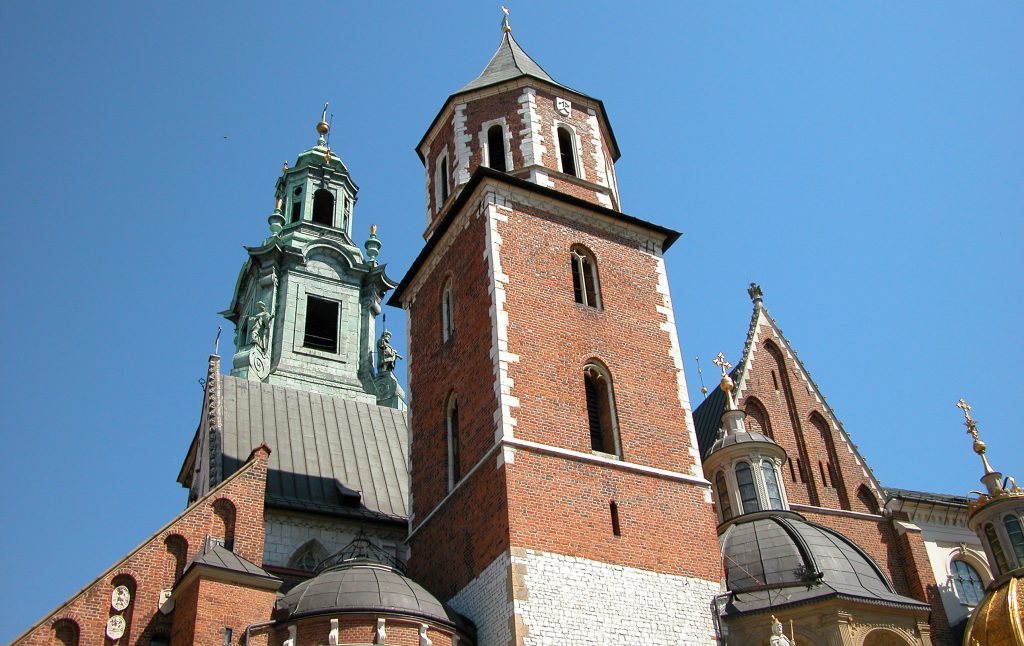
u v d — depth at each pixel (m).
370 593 26.83
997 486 39.72
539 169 37.53
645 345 34.69
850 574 31.58
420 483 35.19
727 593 30.36
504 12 46.03
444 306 36.81
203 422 44.25
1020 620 32.84
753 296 44.91
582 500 29.77
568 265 35.06
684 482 31.97
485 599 28.53
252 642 26.45
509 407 30.53
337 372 64.56
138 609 29.02
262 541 32.34
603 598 28.30
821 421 42.34
